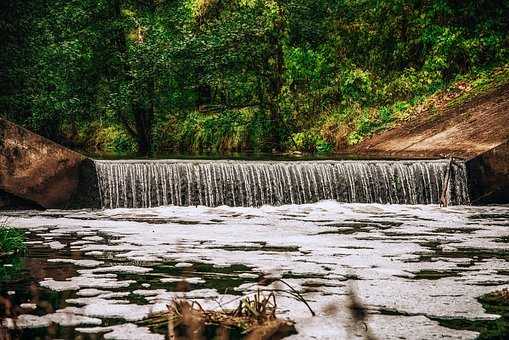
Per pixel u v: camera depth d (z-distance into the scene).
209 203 13.12
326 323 4.72
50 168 12.45
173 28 23.09
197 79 23.48
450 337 4.41
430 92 22.39
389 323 4.73
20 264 6.93
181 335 4.45
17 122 22.22
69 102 21.59
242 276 6.30
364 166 13.36
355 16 25.05
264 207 12.59
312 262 7.02
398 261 7.11
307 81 24.23
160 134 25.86
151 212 11.89
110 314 4.96
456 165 13.39
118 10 22.69
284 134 23.86
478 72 21.86
